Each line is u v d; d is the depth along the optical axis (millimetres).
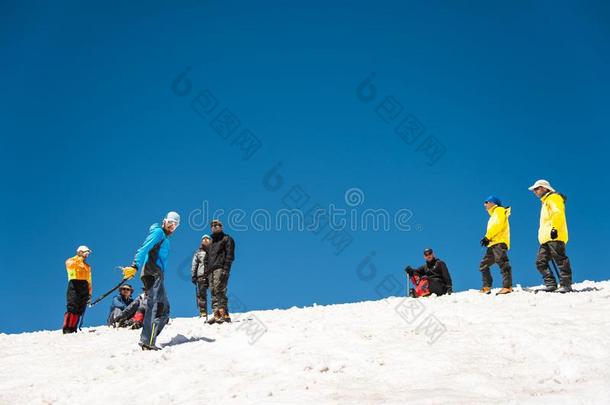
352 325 7945
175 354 7199
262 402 4590
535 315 7473
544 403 3867
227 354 6781
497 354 5652
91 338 9648
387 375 5156
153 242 7777
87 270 11648
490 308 8383
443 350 5871
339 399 4473
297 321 8945
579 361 5051
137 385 5828
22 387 6371
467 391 4500
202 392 5266
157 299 7801
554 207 10031
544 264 10266
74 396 5750
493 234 10969
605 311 7332
